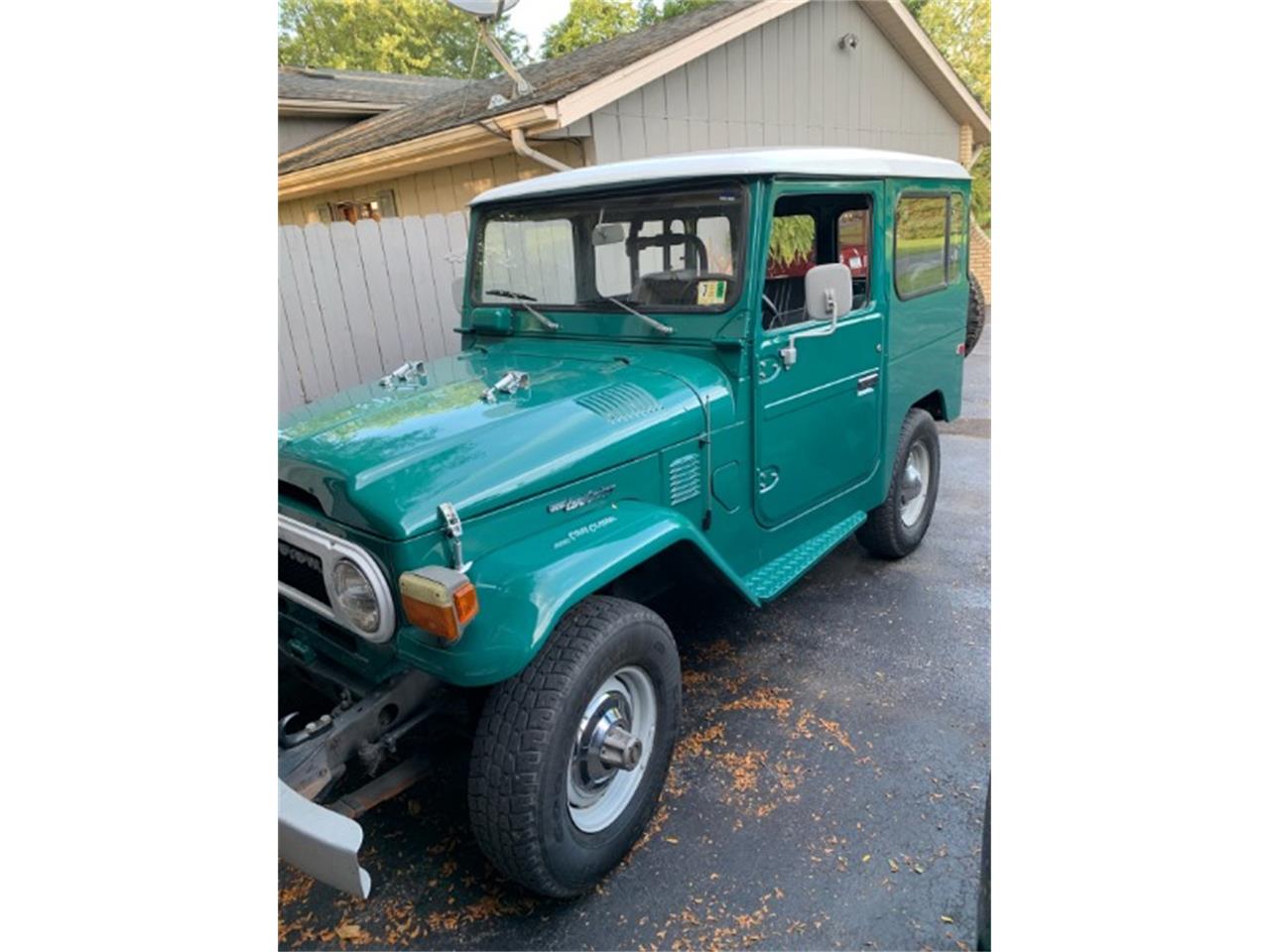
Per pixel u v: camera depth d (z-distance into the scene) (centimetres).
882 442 373
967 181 419
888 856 224
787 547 328
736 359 277
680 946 199
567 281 314
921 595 386
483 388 263
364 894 160
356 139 965
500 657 184
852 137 974
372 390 277
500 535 211
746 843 231
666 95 712
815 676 316
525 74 902
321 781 195
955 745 271
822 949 196
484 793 192
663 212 283
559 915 210
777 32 820
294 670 250
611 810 219
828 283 268
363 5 2073
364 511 194
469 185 791
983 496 526
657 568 277
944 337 418
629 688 225
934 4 2041
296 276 490
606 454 235
